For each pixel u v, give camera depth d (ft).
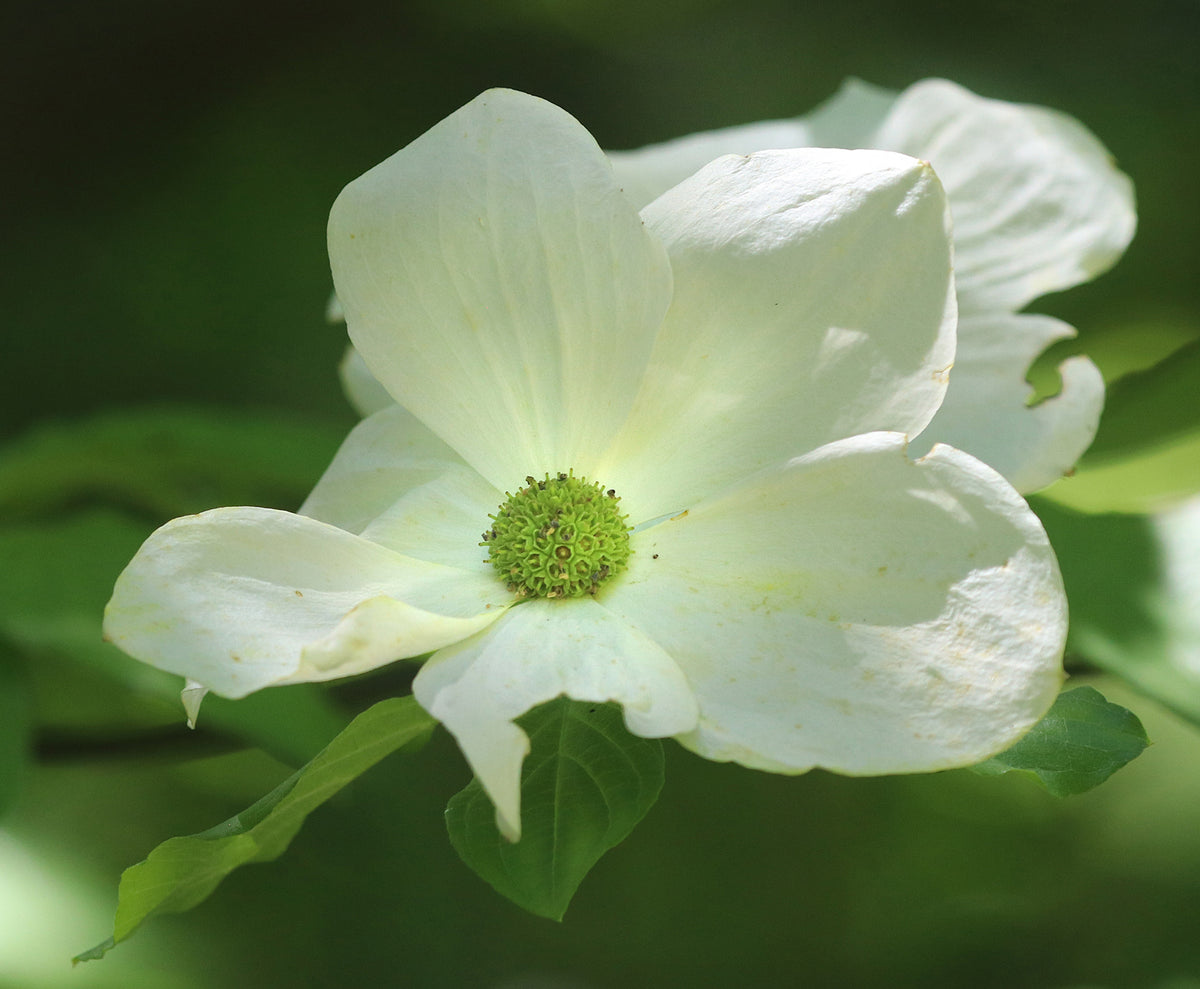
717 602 1.65
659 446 1.70
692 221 1.69
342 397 2.58
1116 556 1.79
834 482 1.64
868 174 1.66
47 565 1.95
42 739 1.98
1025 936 2.67
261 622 1.62
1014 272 1.86
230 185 2.69
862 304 1.66
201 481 2.13
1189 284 2.33
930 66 2.65
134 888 1.63
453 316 1.69
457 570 1.70
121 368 2.59
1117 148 2.47
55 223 2.63
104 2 2.64
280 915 2.65
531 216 1.68
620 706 1.68
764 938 2.71
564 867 1.62
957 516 1.62
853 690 1.61
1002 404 1.80
